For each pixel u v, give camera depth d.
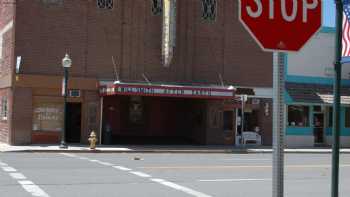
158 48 32.25
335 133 5.16
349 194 13.42
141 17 31.91
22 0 29.44
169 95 30.09
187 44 32.88
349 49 5.55
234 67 33.88
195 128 35.06
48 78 29.92
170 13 31.34
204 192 13.03
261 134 34.53
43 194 11.98
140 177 15.65
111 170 17.39
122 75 31.48
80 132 30.95
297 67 36.12
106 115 35.06
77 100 30.62
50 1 30.00
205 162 21.52
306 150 32.50
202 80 33.16
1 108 32.34
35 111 29.84
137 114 35.84
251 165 20.48
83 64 30.67
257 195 12.78
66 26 30.33
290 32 4.21
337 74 5.06
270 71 34.72
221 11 33.66
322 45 36.84
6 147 27.86
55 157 22.70
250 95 34.16
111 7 31.30
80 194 12.16
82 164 19.30
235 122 34.06
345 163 23.31
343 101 36.41
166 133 36.41
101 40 31.08
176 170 17.95
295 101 34.97
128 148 29.08
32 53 29.67
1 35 33.19
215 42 33.50
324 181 15.96
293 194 13.20
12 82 29.38
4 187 12.89
